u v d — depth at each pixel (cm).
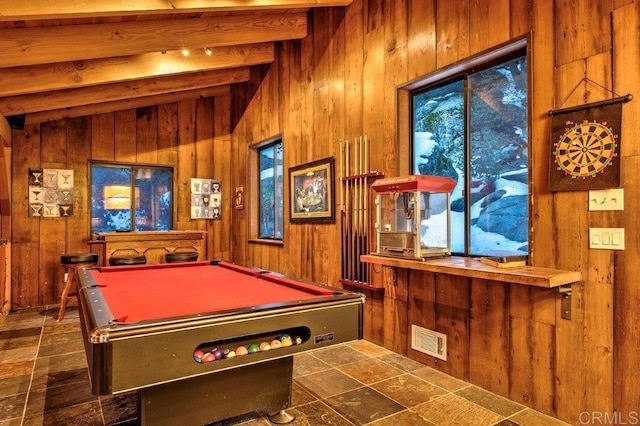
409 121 334
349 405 236
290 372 217
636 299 191
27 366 299
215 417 193
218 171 638
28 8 256
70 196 529
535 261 230
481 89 283
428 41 301
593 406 206
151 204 593
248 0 326
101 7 277
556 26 222
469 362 270
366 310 362
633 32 193
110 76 411
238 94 618
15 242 499
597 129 203
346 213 380
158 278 274
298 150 464
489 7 258
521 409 232
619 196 196
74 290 517
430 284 299
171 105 602
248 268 307
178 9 302
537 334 231
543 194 227
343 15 391
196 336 152
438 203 287
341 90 393
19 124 491
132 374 139
